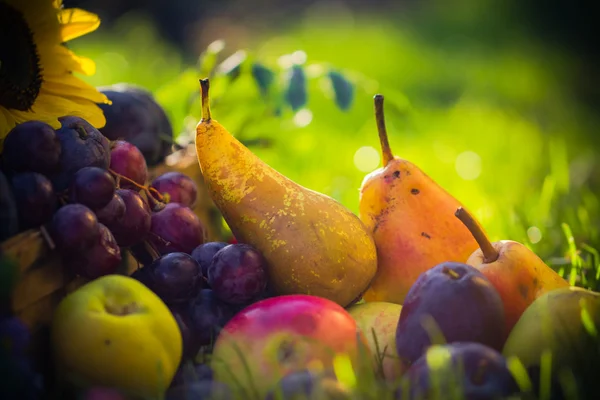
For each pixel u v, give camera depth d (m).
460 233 0.88
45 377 0.79
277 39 3.39
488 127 2.18
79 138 0.83
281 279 0.85
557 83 2.95
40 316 0.79
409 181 0.89
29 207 0.79
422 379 0.75
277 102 1.19
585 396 0.77
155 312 0.79
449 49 3.49
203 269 0.85
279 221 0.84
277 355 0.79
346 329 0.80
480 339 0.78
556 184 1.44
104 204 0.81
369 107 1.91
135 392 0.77
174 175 0.92
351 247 0.85
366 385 0.76
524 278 0.84
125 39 3.09
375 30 3.74
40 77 0.88
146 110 1.00
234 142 0.85
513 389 0.74
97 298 0.78
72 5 0.96
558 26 3.76
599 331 0.79
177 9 3.77
